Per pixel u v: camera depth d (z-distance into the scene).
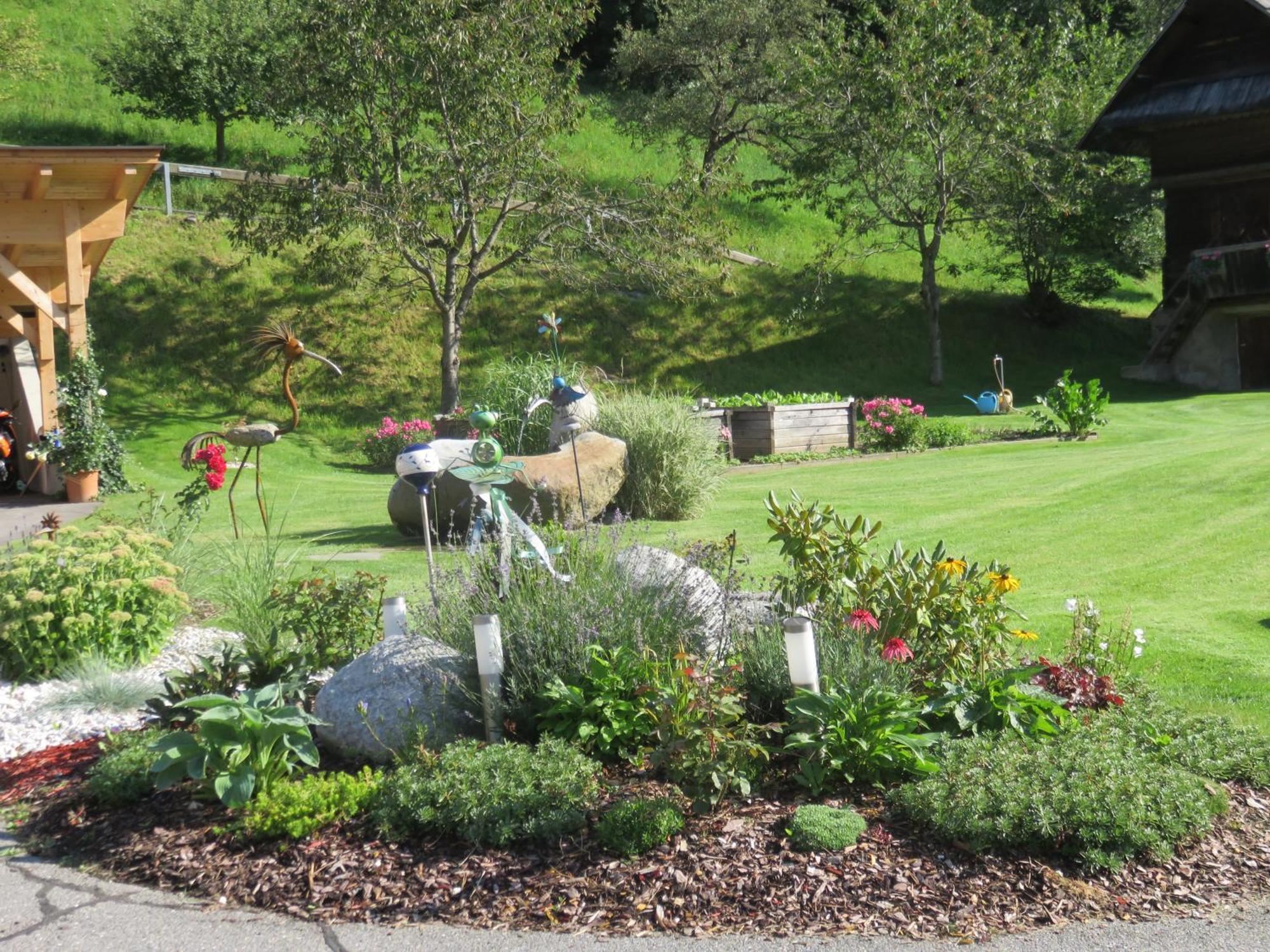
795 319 32.19
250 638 6.44
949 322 33.84
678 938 3.46
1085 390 28.12
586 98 41.94
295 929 3.60
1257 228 27.47
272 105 23.77
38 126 32.34
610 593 5.34
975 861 3.84
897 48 28.80
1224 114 26.36
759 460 19.23
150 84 30.84
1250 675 6.21
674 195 24.92
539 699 4.85
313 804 4.20
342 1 21.88
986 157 29.55
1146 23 40.84
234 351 25.62
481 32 22.36
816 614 5.29
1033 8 40.44
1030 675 4.81
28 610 6.51
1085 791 4.03
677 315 31.03
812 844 3.89
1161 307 29.44
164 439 22.19
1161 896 3.69
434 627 5.60
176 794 4.60
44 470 17.27
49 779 4.94
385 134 23.22
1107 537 10.31
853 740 4.32
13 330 18.61
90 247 17.12
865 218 31.84
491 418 5.91
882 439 20.70
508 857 3.92
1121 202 32.31
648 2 43.16
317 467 21.72
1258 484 12.00
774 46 33.53
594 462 11.52
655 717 4.52
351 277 23.81
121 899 3.84
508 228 25.80
